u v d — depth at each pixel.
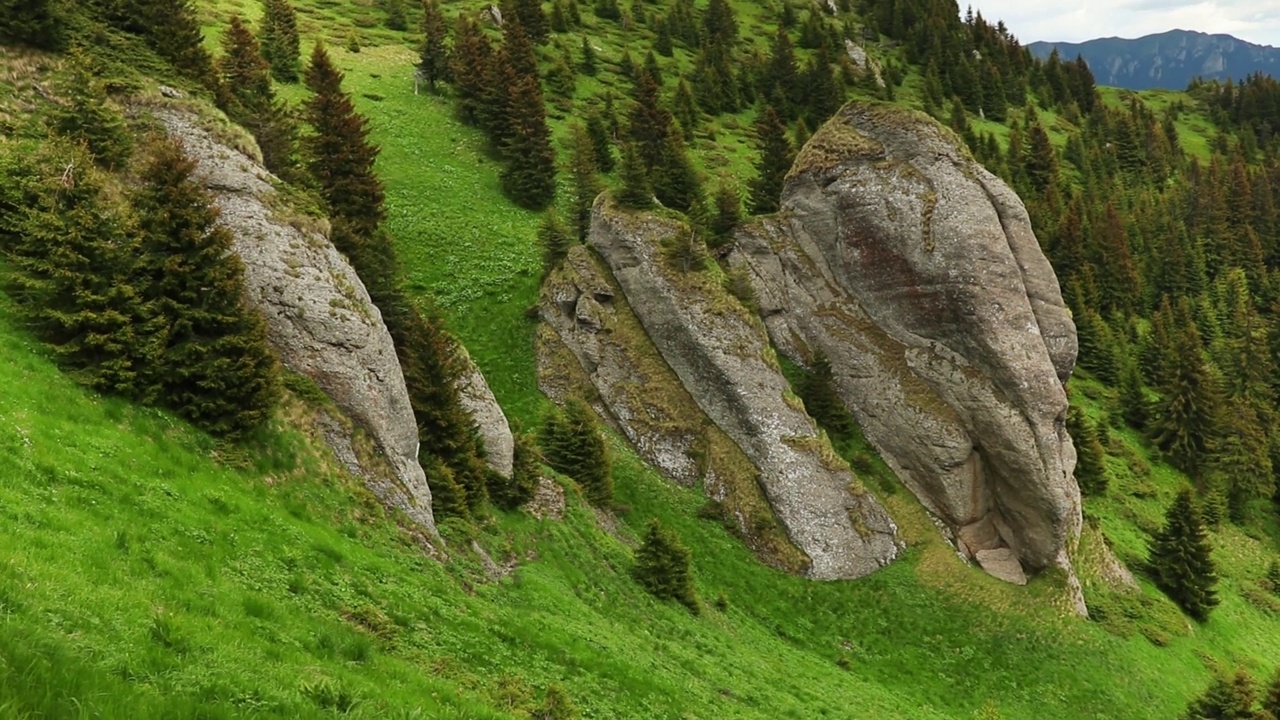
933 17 174.25
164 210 26.81
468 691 18.55
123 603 13.57
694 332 54.50
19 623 10.37
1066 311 56.44
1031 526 52.50
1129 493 75.06
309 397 29.98
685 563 40.47
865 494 51.22
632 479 50.72
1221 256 129.38
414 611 22.34
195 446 24.67
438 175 78.25
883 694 40.69
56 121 31.17
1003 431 52.41
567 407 48.97
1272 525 80.94
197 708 10.30
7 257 26.41
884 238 57.44
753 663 36.47
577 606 32.38
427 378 37.03
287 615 17.41
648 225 58.41
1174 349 91.94
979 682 44.44
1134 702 44.97
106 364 24.22
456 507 34.06
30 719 8.13
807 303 60.41
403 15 119.12
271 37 87.62
